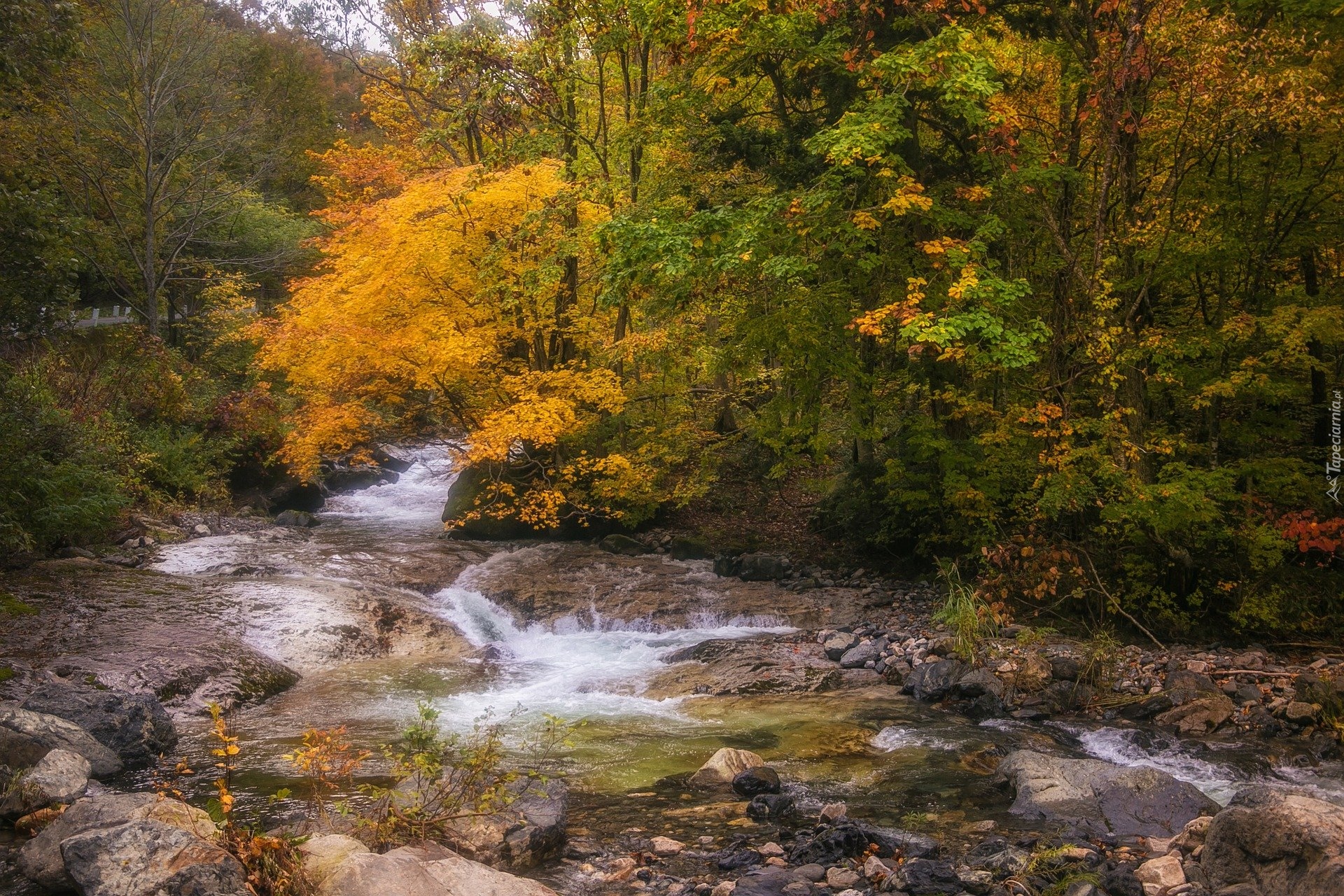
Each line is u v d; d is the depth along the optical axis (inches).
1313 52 452.4
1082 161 544.1
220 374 1082.7
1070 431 477.4
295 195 1579.7
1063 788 268.8
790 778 297.9
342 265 601.0
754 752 323.9
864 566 636.1
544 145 619.8
